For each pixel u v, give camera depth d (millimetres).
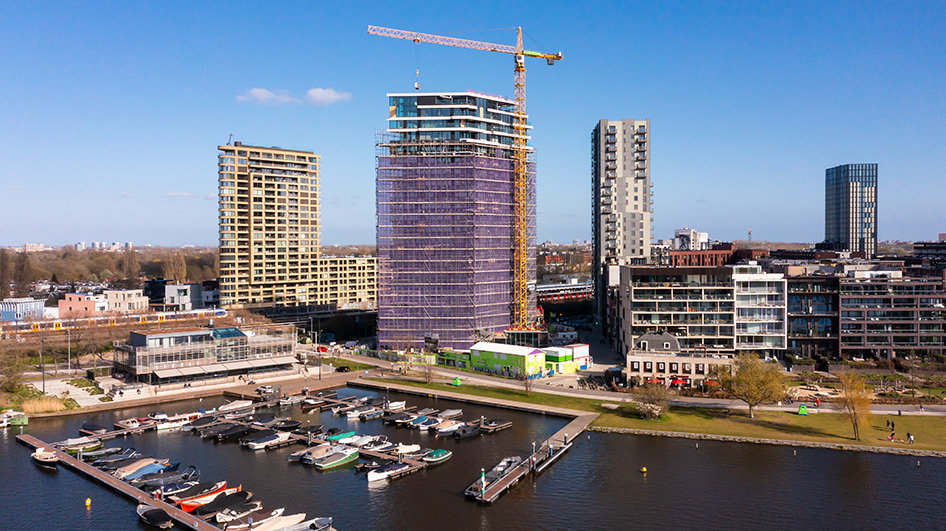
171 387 189500
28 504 113438
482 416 164875
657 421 156500
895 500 113438
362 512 110250
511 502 114312
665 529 104188
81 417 165875
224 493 116062
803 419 157125
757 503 112938
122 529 104438
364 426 160125
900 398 171625
